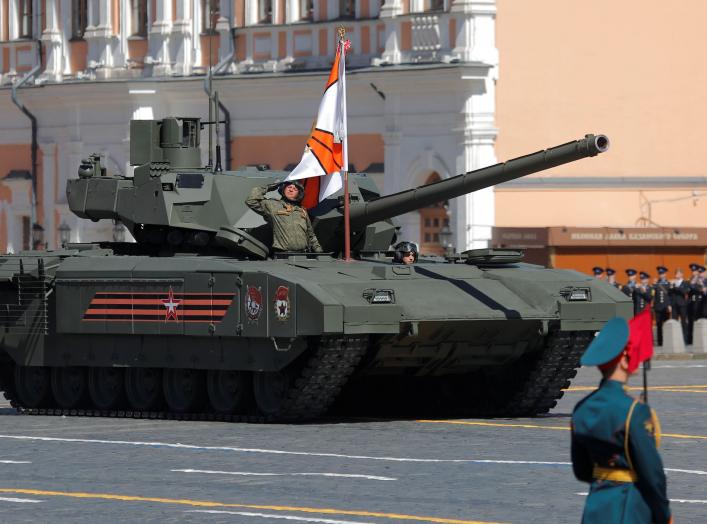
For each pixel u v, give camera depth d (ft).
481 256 226.38
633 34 446.60
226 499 148.36
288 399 209.87
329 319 199.82
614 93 446.60
